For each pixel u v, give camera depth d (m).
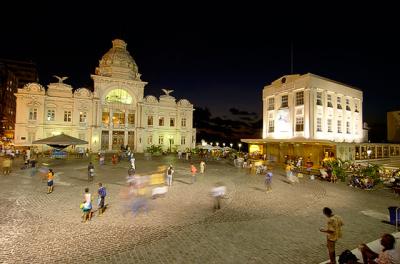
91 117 50.91
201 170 27.38
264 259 8.40
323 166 28.97
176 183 20.95
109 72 54.34
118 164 33.34
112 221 11.70
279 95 39.09
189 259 8.30
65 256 8.36
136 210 13.41
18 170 26.69
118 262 8.02
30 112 46.59
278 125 38.59
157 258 8.32
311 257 8.61
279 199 16.58
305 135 33.88
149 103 56.78
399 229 11.52
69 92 49.84
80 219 11.87
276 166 34.75
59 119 48.75
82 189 18.02
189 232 10.61
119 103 53.50
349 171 28.11
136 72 58.69
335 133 36.78
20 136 45.62
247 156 40.72
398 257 6.45
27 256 8.31
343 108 38.34
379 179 22.69
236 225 11.56
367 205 15.84
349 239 10.32
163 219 12.11
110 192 17.31
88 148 49.03
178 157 46.00
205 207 14.24
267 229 11.14
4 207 13.51
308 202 16.03
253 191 18.75
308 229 11.23
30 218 11.89
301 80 35.12
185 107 60.81
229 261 8.21
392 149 41.25
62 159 38.41
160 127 57.78
